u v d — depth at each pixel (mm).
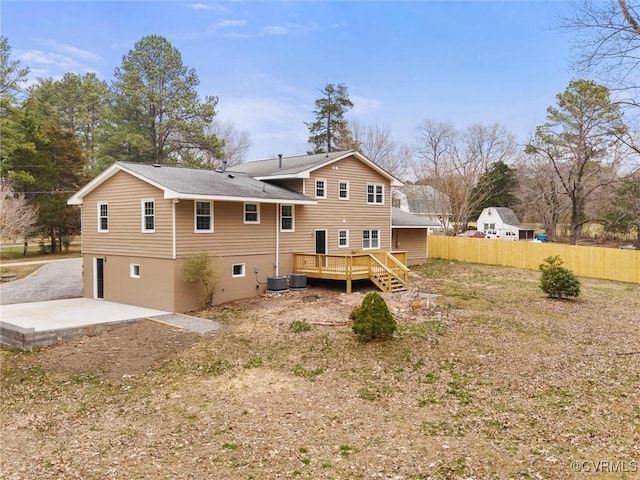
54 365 11430
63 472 6270
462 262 30609
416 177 46188
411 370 9922
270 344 12117
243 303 17359
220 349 11867
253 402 8594
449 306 16078
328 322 13891
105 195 18828
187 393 9242
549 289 17562
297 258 20438
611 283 22297
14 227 29781
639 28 10766
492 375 9398
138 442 7137
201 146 39125
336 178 22578
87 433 7637
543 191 39750
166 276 16344
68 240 38781
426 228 30281
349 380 9547
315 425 7422
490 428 6984
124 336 13469
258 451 6586
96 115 49156
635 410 7426
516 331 12680
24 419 8445
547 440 6492
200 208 16906
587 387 8547
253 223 18766
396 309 15422
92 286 19703
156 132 38156
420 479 5574
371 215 24469
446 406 7980
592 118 29219
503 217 49438
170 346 12344
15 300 19422
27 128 34031
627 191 31062
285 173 20859
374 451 6406
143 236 17172
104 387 9922
